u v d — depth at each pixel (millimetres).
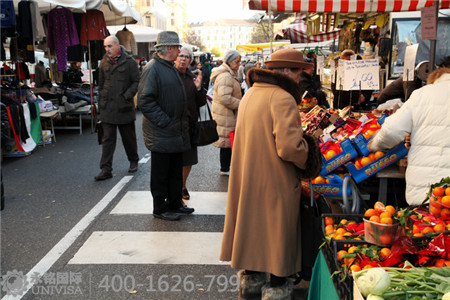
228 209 3305
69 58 11664
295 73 3182
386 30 8477
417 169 3318
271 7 4691
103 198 6156
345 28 8969
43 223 5223
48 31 9969
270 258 3137
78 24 10758
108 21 13859
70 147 9906
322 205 3250
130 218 5367
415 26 8312
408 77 4766
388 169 3971
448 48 7629
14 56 10188
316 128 4910
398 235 2465
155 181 5215
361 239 2598
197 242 4660
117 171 7656
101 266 4137
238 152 3266
